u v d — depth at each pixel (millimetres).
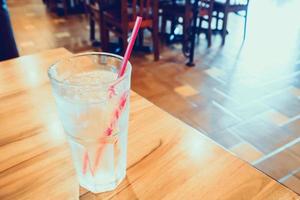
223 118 1134
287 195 278
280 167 893
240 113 1167
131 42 264
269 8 2750
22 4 2861
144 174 305
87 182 289
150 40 1969
